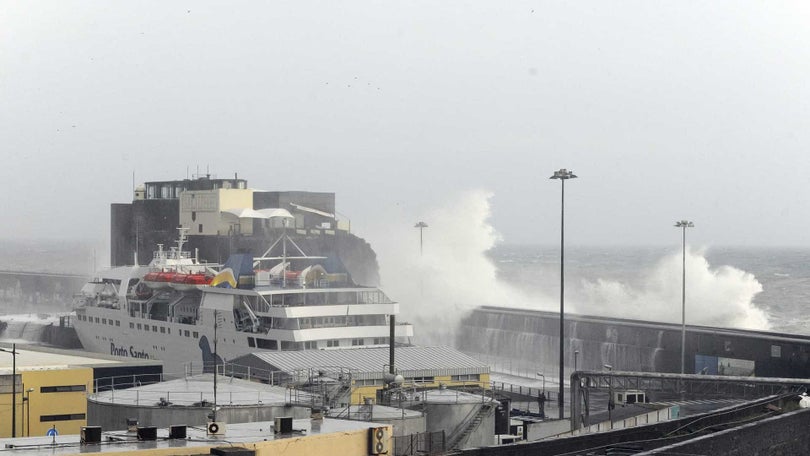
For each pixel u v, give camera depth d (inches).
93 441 2770.7
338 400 4569.4
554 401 6688.0
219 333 7588.6
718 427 3528.5
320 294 7317.9
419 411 4185.5
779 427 3398.1
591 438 3243.1
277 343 7081.7
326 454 2893.7
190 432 2960.1
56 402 5383.9
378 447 3002.0
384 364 5723.4
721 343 7524.6
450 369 5772.6
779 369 7062.0
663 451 2960.1
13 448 2696.9
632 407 4635.8
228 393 4296.3
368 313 7303.2
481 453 3088.1
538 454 3112.7
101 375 5807.1
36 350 6722.4
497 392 6294.3
